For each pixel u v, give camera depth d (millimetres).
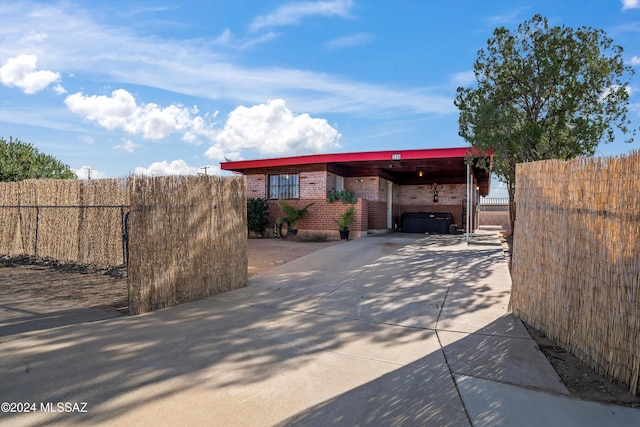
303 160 14672
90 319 4754
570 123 9430
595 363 3268
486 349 3768
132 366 3361
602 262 3205
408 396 2861
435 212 19109
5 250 10750
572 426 2465
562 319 3803
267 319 4773
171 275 5398
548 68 9141
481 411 2641
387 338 4109
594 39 9180
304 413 2629
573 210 3646
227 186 6309
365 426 2473
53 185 9719
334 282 6766
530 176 4512
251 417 2580
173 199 5461
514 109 9578
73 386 2979
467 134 11031
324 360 3537
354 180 16828
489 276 7180
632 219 2904
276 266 8430
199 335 4180
